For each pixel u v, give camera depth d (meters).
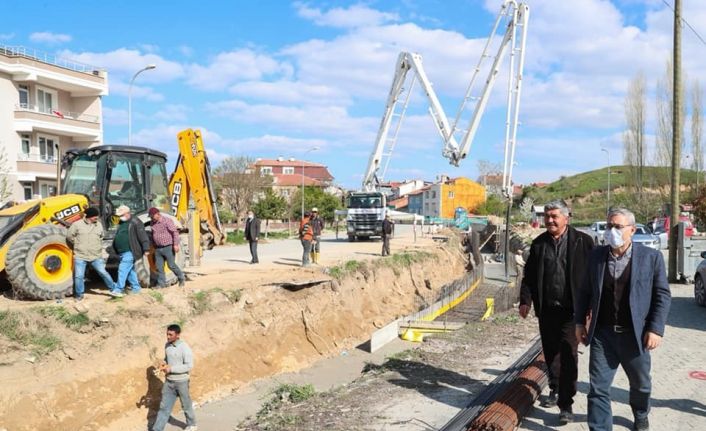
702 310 13.44
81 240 10.94
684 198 50.72
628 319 5.37
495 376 8.46
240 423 8.80
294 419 7.36
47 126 34.66
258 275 16.45
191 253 16.23
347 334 16.38
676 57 18.17
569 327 6.26
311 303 15.76
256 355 12.95
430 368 8.99
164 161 14.46
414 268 23.94
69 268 11.35
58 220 11.87
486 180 107.50
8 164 33.19
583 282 5.66
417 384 8.21
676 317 12.50
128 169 13.41
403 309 20.08
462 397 7.54
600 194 95.75
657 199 54.78
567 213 6.36
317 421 7.10
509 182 29.19
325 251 27.55
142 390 10.30
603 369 5.48
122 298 11.42
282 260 22.31
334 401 7.94
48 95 36.38
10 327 9.50
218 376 11.76
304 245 19.88
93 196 12.66
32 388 8.98
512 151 29.16
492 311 15.82
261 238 44.03
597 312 5.45
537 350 9.40
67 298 11.31
